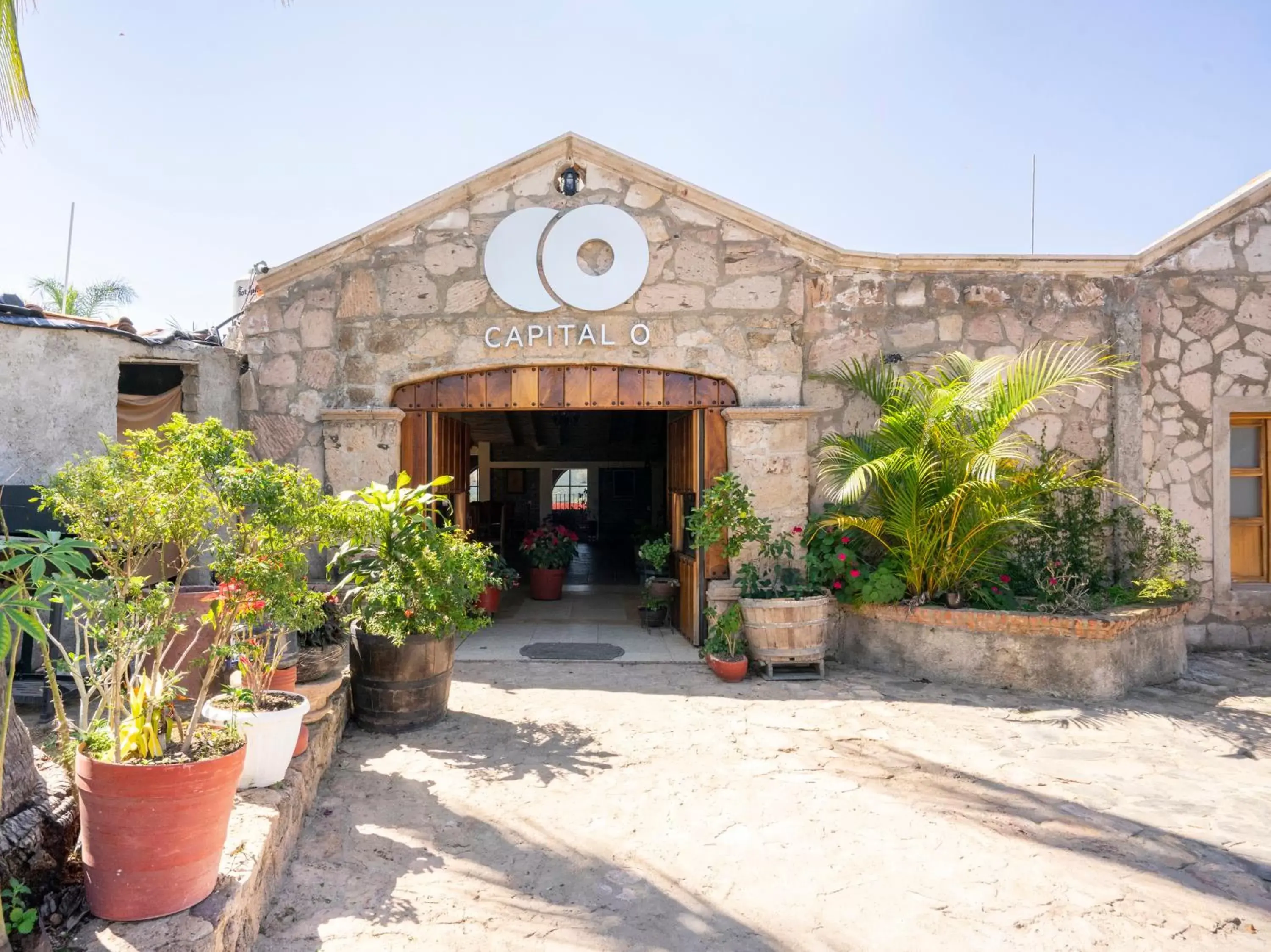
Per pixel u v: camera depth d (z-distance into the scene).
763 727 4.68
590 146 6.28
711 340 6.38
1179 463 6.55
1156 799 3.72
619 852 3.18
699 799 3.67
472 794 3.70
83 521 2.49
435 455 6.55
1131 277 6.52
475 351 6.36
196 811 2.18
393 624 4.39
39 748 2.92
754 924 2.69
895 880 2.97
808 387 6.46
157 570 4.71
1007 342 6.45
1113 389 6.46
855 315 6.45
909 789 3.80
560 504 19.11
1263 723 4.81
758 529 6.06
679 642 6.93
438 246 6.39
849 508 6.33
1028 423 6.46
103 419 5.34
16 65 2.54
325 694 3.85
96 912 2.16
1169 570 6.30
